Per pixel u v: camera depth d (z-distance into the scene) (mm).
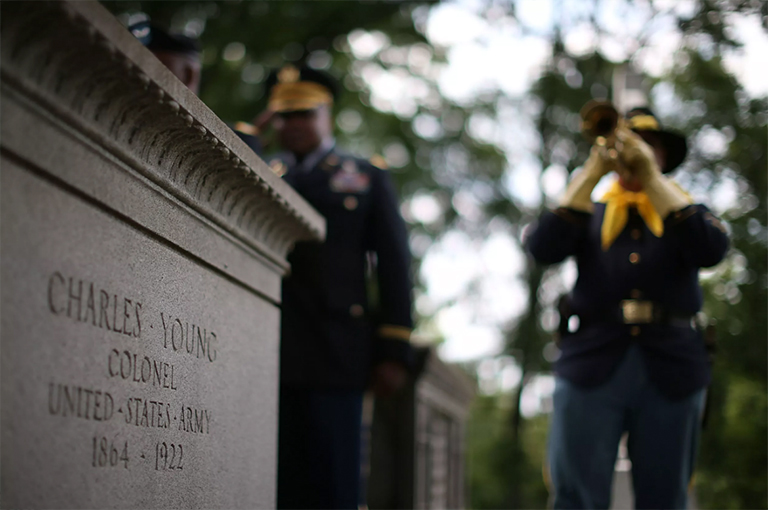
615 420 4156
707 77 8305
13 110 2094
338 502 5000
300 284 5102
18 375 2113
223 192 3227
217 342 3297
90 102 2352
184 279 3016
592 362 4156
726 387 7551
